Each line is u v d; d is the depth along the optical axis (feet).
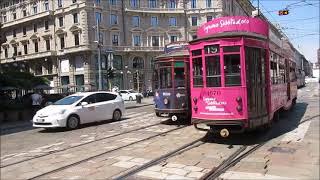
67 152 36.50
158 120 59.82
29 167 31.14
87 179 26.04
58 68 231.91
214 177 24.79
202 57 37.29
